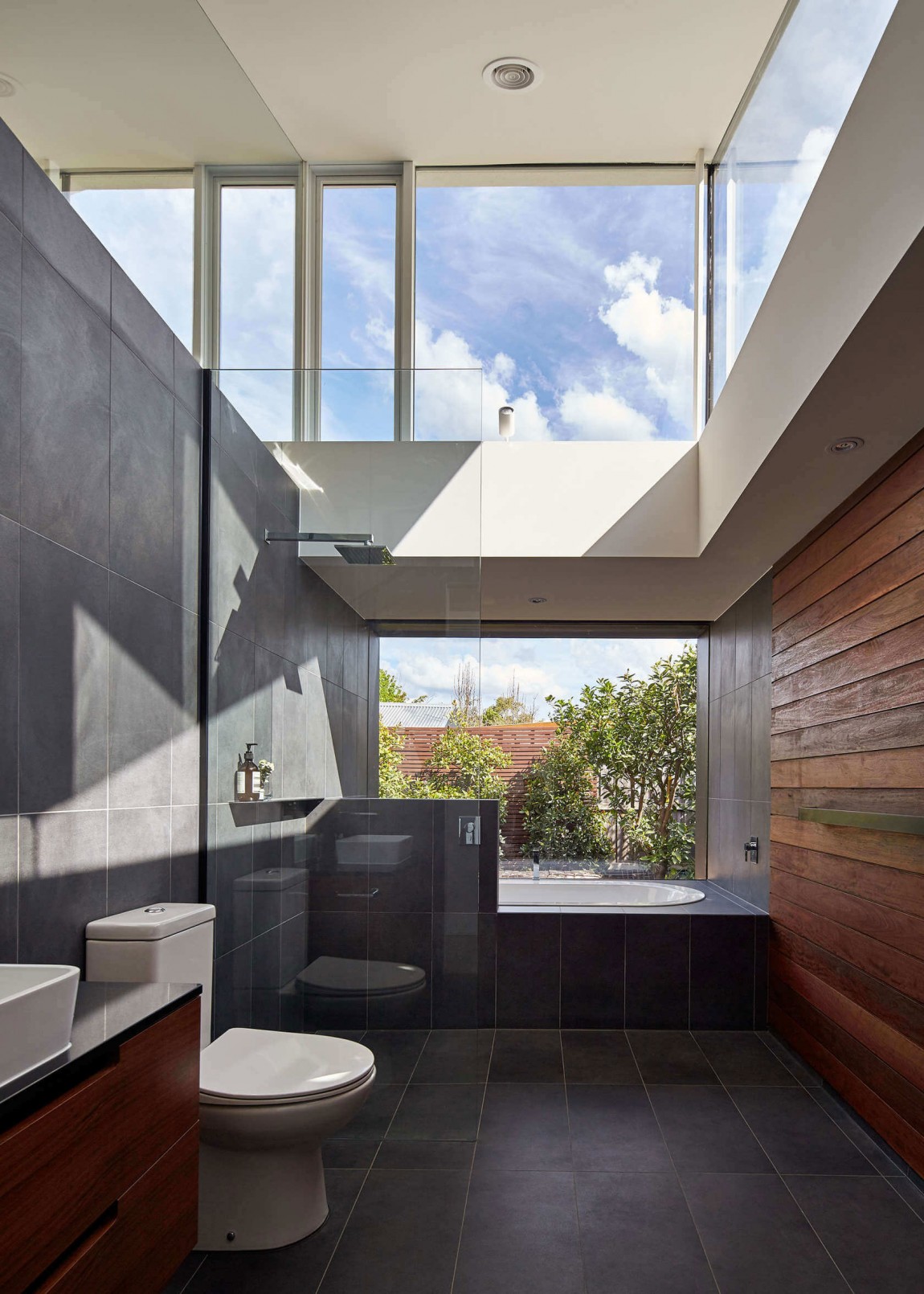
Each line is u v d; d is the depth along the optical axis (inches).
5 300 70.9
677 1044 168.9
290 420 128.6
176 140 117.1
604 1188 109.3
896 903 118.3
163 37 108.7
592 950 180.9
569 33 133.7
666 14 129.6
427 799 127.6
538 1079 149.3
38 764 75.2
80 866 83.0
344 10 128.6
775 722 175.0
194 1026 72.2
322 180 172.1
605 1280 89.4
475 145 164.7
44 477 76.6
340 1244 95.7
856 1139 124.5
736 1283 89.2
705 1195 107.7
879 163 77.0
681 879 233.0
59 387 79.7
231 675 121.6
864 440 111.9
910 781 113.6
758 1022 178.9
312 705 126.8
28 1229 48.3
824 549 146.5
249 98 144.3
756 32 133.5
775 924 175.5
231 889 122.0
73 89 85.4
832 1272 91.4
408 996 125.9
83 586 83.8
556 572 179.2
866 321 81.8
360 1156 118.4
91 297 86.9
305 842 127.1
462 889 126.9
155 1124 64.5
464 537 128.6
